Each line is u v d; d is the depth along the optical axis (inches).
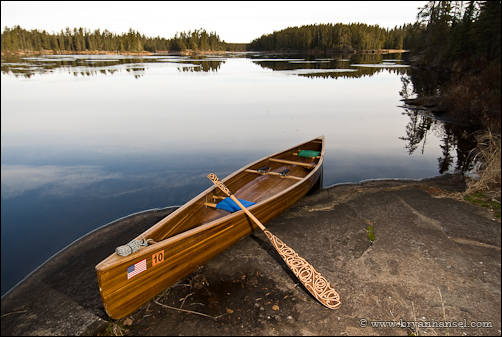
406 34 3932.1
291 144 420.2
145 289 136.3
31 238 204.4
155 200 259.1
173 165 340.5
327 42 3868.1
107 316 137.5
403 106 696.4
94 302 146.3
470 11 1178.0
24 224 222.5
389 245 185.2
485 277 156.3
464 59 1142.3
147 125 522.0
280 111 644.7
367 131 490.6
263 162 283.1
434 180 296.0
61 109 647.8
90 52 4343.0
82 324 133.3
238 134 469.7
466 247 182.1
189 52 4707.2
